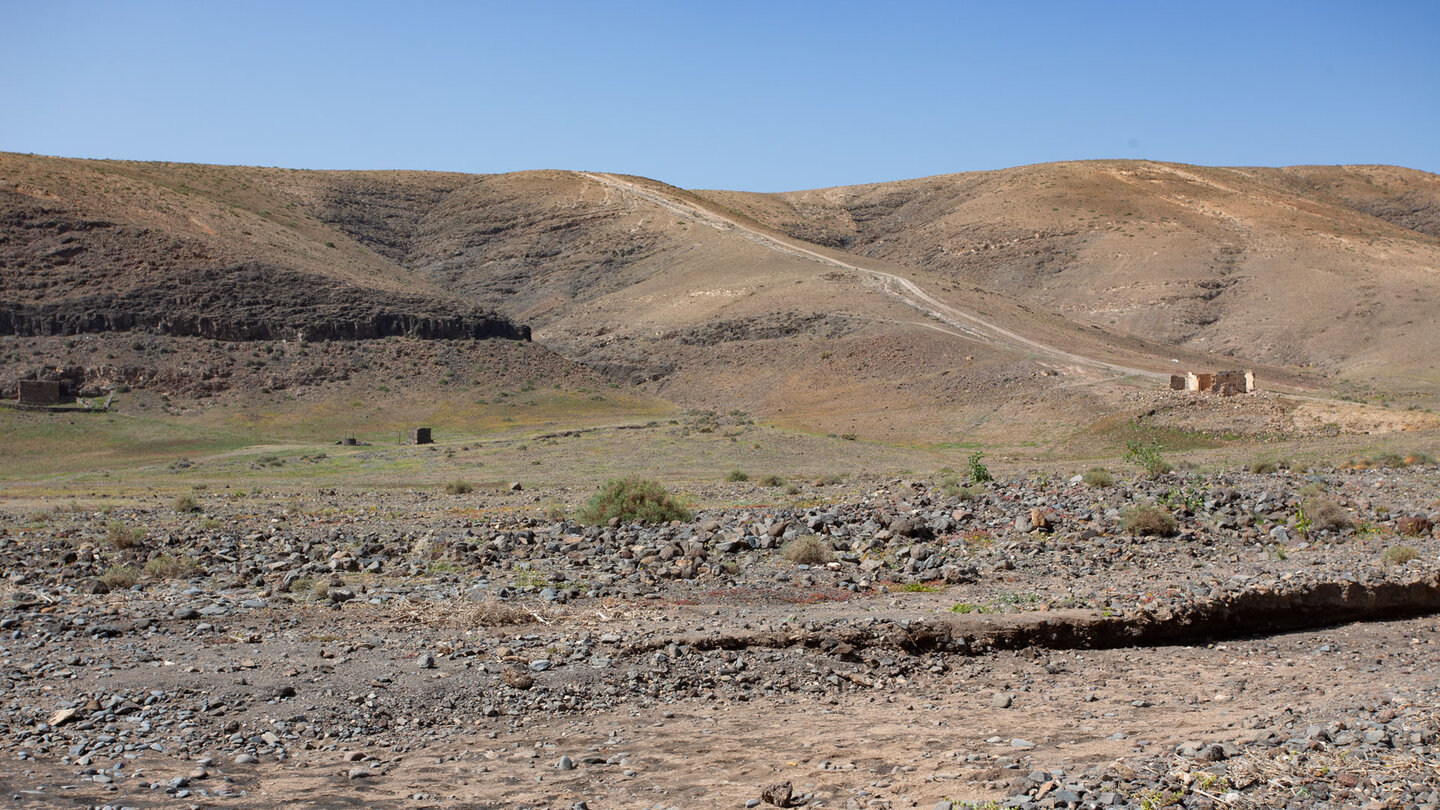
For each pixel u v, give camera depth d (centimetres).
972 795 758
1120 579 1662
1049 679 1198
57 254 11412
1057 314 15200
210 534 2391
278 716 979
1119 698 1106
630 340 14200
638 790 809
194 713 981
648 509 2447
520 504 3678
